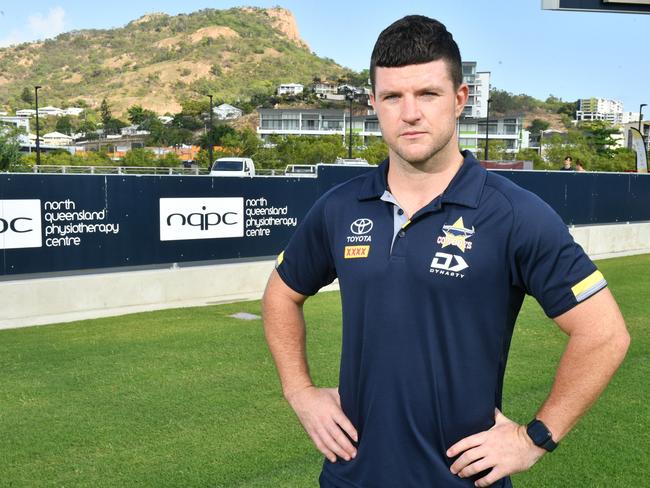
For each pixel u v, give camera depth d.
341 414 1.81
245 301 9.59
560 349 6.48
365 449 1.74
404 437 1.69
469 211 1.65
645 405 4.82
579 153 93.94
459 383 1.66
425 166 1.69
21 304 8.38
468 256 1.63
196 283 9.84
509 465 1.61
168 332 7.30
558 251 1.61
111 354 6.30
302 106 182.88
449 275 1.64
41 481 3.66
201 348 6.52
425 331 1.66
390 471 1.71
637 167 20.73
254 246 10.53
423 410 1.67
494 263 1.64
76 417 4.62
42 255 8.53
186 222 9.78
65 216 8.68
